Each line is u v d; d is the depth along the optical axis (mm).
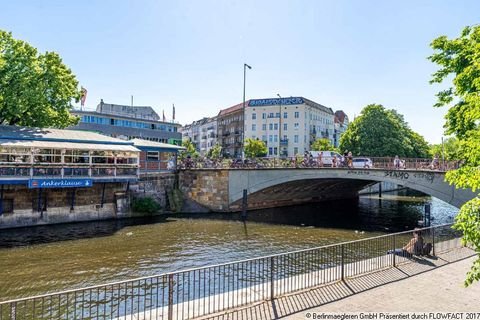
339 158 36000
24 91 28562
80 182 27297
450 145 77188
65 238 23234
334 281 10023
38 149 26359
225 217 33438
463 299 8695
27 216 26125
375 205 45562
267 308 8070
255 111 85875
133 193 32906
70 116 35781
